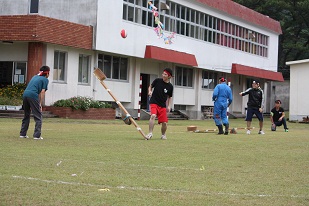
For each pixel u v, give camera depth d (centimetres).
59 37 3222
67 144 1475
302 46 6862
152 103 1766
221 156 1305
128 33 3766
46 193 762
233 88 5562
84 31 3422
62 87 3353
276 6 6750
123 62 3919
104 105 3428
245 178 964
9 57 3328
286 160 1261
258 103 2347
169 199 752
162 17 4181
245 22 5512
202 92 4947
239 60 5412
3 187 789
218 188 854
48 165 1033
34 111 1595
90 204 702
